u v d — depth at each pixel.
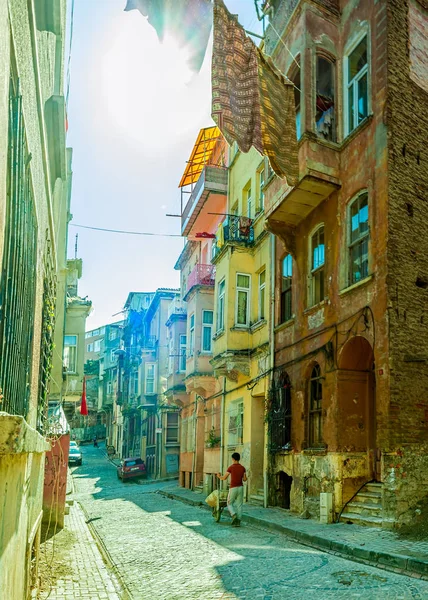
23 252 4.65
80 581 8.41
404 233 13.26
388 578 7.96
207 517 16.66
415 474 12.07
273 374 18.56
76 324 25.08
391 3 14.30
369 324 13.32
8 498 3.58
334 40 16.06
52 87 10.20
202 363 27.06
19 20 3.92
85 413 26.44
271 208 17.03
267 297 20.22
